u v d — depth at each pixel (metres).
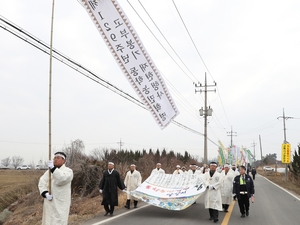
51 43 6.24
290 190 23.34
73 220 9.28
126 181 12.54
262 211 12.16
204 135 32.12
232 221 9.89
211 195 9.79
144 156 34.47
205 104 32.28
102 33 8.88
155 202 10.65
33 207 15.62
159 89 9.97
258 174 63.94
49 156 5.91
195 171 15.97
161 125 10.16
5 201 20.36
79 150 18.77
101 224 8.72
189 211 11.60
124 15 8.77
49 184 5.89
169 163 35.53
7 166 94.75
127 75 9.53
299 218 10.62
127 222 9.16
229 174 12.34
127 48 9.14
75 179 16.97
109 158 22.00
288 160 35.59
